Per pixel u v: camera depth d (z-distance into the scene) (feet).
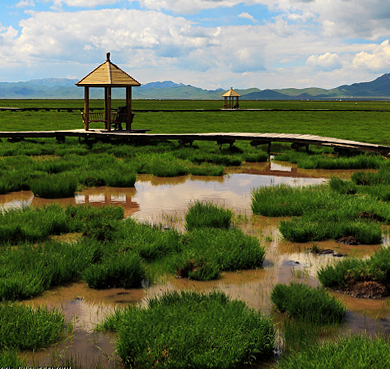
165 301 17.80
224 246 24.61
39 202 39.14
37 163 56.03
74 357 14.78
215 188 46.60
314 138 75.72
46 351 15.15
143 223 30.83
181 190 45.39
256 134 80.33
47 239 27.78
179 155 68.80
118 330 16.25
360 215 32.68
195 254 23.47
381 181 47.14
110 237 27.45
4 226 27.20
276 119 191.31
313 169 61.41
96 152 72.43
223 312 16.26
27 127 125.49
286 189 41.32
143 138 80.33
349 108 375.86
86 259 23.00
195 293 18.48
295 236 28.19
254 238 26.45
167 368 13.88
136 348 14.49
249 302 19.19
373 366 13.03
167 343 14.44
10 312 16.55
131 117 89.45
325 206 34.53
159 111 268.41
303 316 17.60
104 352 15.12
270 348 15.14
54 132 84.74
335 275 20.93
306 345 14.90
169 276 22.40
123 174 49.24
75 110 251.80
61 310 18.31
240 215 34.35
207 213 31.63
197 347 14.47
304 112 275.18
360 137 103.65
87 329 16.67
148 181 50.85
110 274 20.92
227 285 21.21
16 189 44.68
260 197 37.76
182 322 15.35
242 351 14.39
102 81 83.30
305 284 21.29
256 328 15.47
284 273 22.81
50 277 20.83
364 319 17.71
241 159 67.31
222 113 250.78
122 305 18.89
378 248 26.91
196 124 151.84
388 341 15.35
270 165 65.16
